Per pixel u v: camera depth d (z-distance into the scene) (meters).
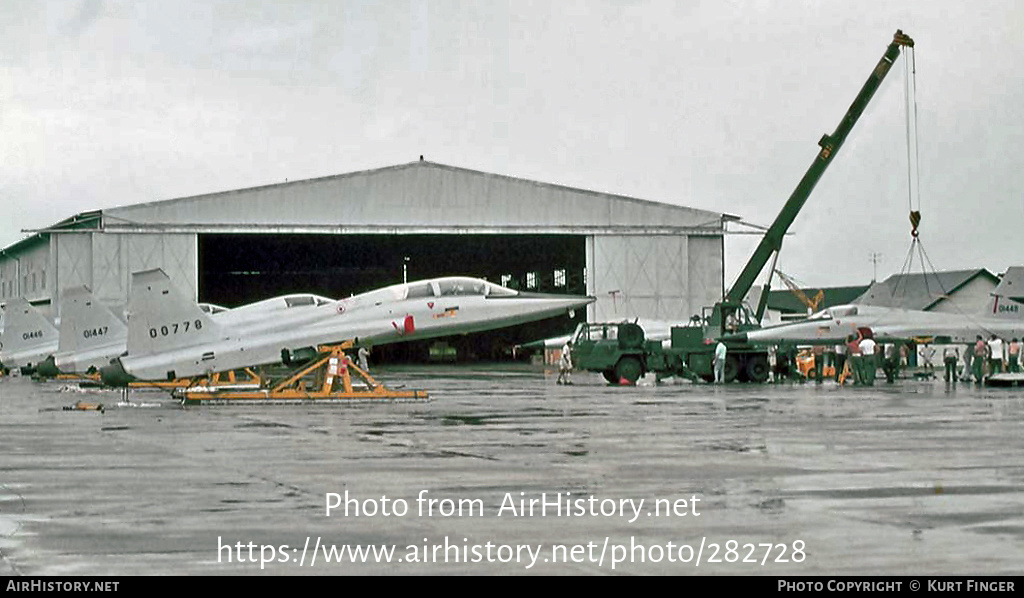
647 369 51.88
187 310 38.12
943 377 60.31
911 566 9.98
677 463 17.92
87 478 16.42
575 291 90.19
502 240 86.62
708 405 33.88
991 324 60.81
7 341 63.62
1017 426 25.31
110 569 10.09
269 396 37.50
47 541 11.39
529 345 79.38
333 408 33.69
